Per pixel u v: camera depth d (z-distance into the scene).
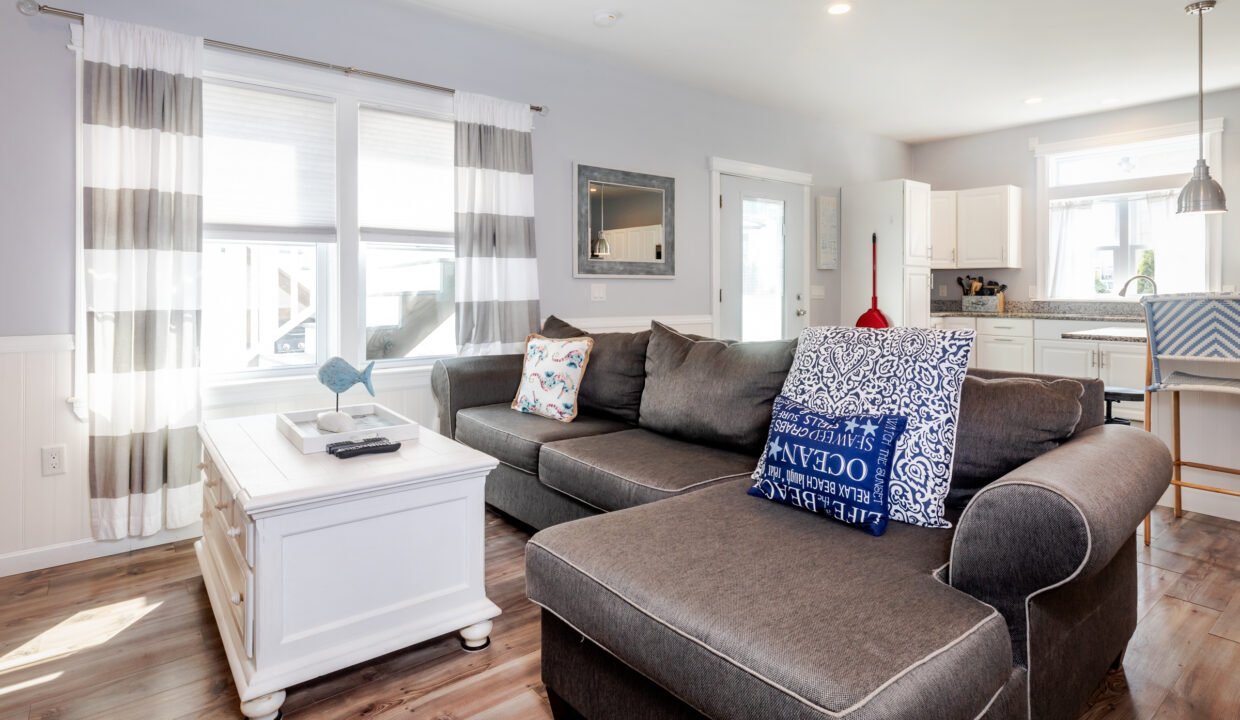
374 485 1.80
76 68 2.60
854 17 3.56
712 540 1.56
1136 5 3.45
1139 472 1.47
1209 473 3.10
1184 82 4.71
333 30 3.22
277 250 3.23
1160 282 5.35
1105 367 5.05
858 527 1.64
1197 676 1.82
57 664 1.91
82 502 2.66
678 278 4.74
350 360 3.35
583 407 3.23
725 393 2.49
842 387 1.92
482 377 3.39
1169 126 5.17
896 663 1.06
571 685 1.57
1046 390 1.76
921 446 1.71
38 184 2.55
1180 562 2.58
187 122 2.76
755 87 4.76
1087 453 1.50
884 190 5.64
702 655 1.17
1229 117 4.91
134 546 2.75
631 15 3.52
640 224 4.49
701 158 4.83
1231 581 2.41
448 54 3.58
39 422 2.57
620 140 4.36
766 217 5.32
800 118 5.52
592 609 1.42
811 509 1.74
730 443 2.45
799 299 5.59
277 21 3.06
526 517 2.80
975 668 1.12
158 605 2.28
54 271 2.59
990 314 5.93
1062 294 5.86
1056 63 4.30
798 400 2.01
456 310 3.55
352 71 3.23
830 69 4.38
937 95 4.98
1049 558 1.22
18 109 2.50
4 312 2.50
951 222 6.16
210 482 2.28
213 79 2.92
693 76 4.50
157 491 2.73
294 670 1.70
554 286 4.08
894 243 5.59
